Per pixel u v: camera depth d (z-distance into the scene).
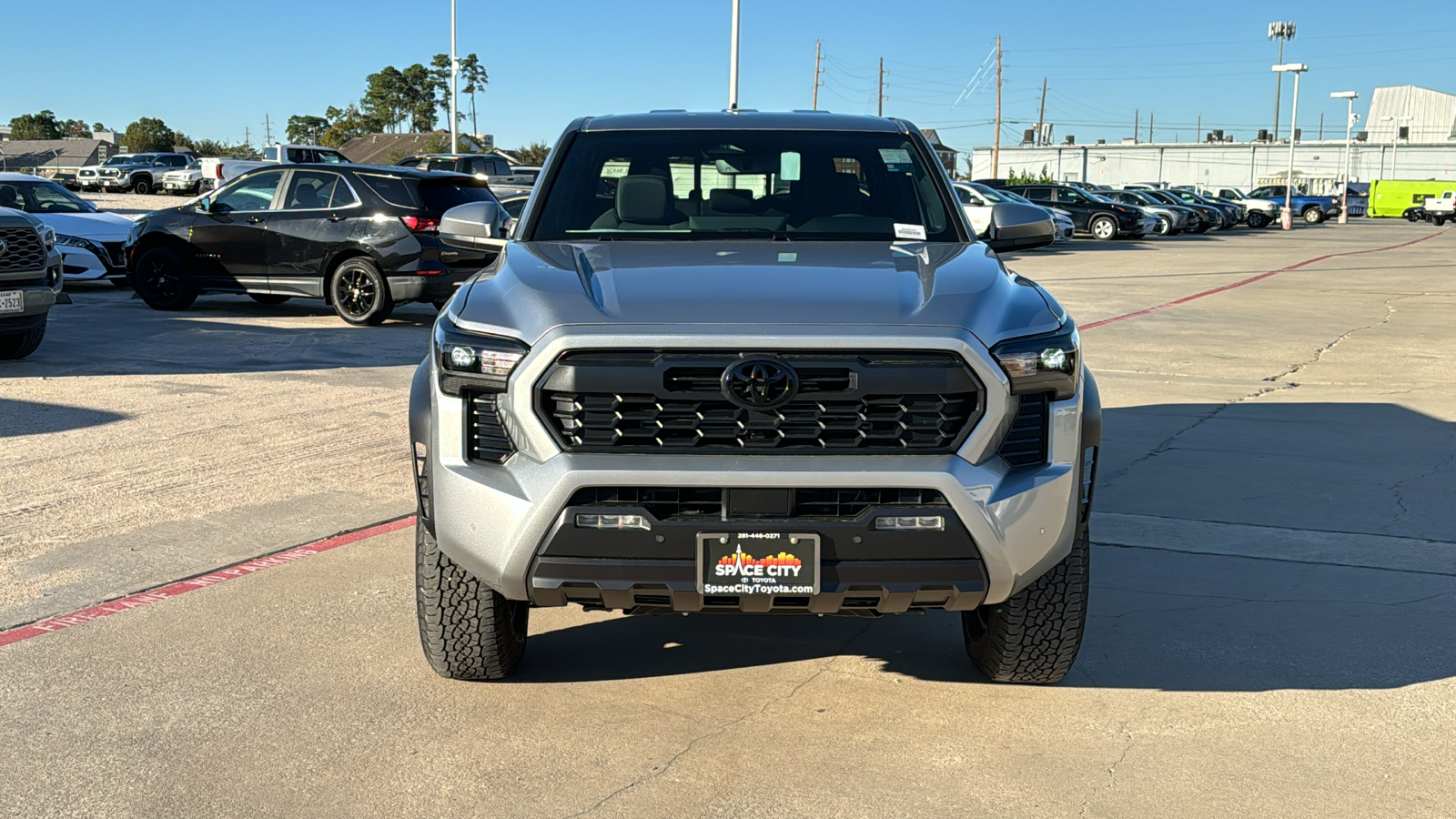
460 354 3.29
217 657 3.99
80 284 16.98
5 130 145.50
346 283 12.93
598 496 3.16
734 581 3.14
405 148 81.19
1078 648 3.66
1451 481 6.48
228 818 3.00
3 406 7.95
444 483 3.32
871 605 3.24
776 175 4.53
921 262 3.80
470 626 3.62
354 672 3.90
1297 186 86.94
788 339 3.11
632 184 4.45
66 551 5.05
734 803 3.09
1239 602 4.64
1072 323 3.52
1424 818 3.04
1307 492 6.26
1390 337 12.95
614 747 3.40
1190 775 3.26
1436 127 106.06
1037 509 3.22
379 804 3.07
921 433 3.17
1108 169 94.38
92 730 3.47
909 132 4.83
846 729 3.54
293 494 5.95
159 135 117.50
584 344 3.12
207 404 8.12
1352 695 3.79
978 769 3.29
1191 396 9.16
